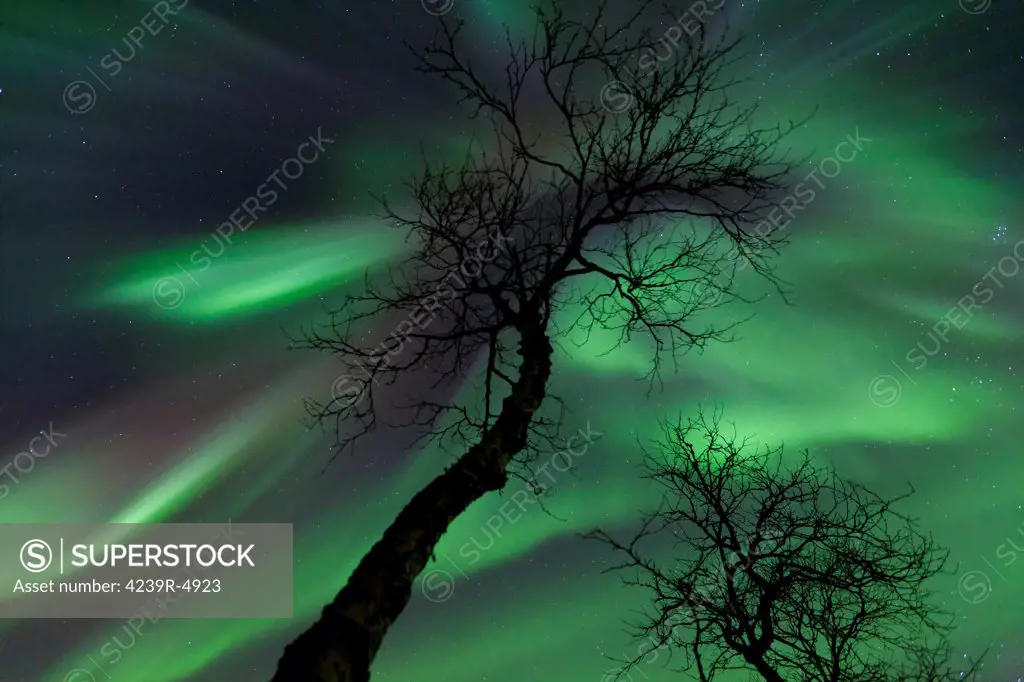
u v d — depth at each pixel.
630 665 8.16
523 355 7.65
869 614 7.20
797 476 8.10
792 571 7.28
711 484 8.02
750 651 7.14
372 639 5.01
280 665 4.77
